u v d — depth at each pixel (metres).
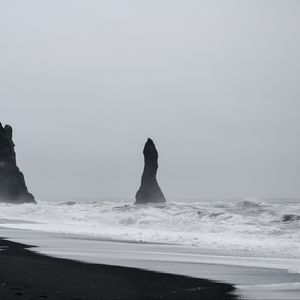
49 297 13.83
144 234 33.81
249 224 37.19
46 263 20.72
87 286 15.62
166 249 26.27
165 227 38.88
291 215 38.91
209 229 35.19
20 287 15.32
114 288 15.33
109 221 46.25
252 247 26.38
